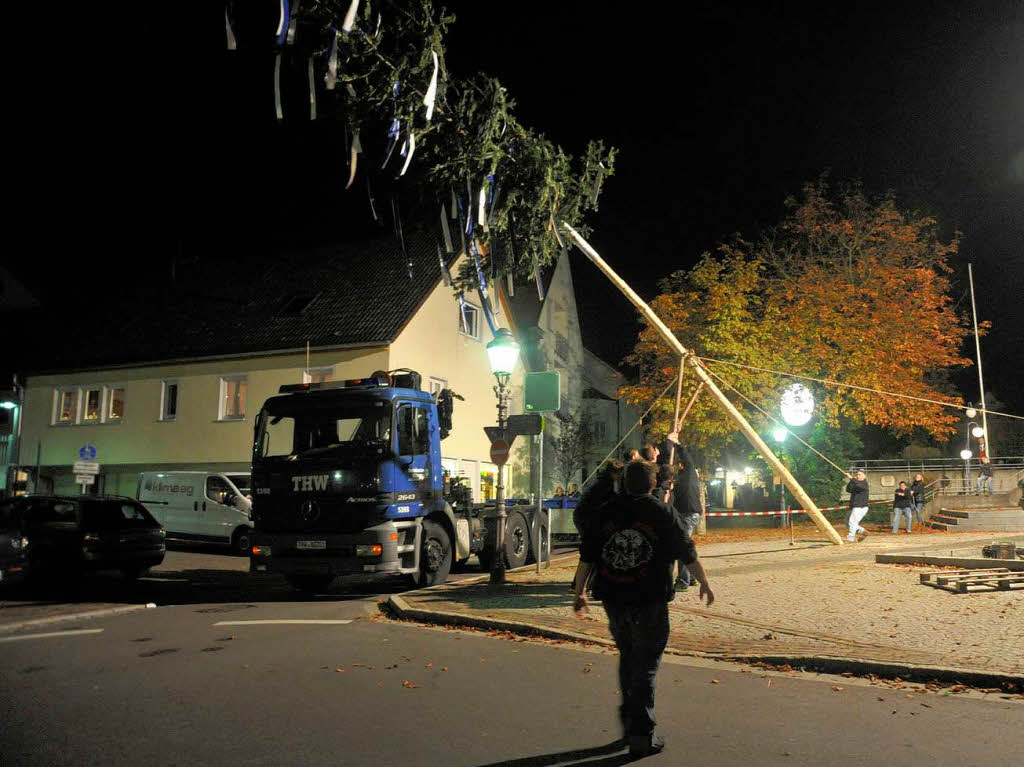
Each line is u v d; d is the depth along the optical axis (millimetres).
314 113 7191
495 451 13734
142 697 6285
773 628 8391
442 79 8609
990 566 12453
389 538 12414
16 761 4824
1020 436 46562
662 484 10484
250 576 16656
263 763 4785
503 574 13203
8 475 30844
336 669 7254
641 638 4883
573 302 39875
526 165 10133
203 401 27875
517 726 5484
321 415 13102
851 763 4672
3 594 13742
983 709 5711
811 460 29750
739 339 26297
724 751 4906
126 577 15812
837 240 30969
